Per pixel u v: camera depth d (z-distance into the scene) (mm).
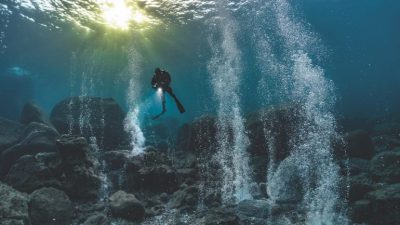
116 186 7746
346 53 34562
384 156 7355
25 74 25750
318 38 28719
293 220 5953
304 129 9602
